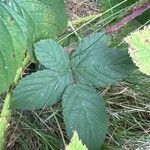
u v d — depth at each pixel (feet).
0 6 0.60
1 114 0.67
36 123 0.76
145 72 0.42
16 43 0.59
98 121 0.64
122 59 0.68
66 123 0.64
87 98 0.66
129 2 0.80
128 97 0.80
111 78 0.68
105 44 0.70
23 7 0.65
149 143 0.73
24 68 0.72
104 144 0.69
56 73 0.67
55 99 0.66
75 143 0.32
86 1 0.96
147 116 0.79
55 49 0.69
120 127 0.76
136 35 0.42
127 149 0.71
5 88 0.59
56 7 0.71
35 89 0.66
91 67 0.68
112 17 0.81
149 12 0.78
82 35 0.83
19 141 0.74
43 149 0.73
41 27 0.68
